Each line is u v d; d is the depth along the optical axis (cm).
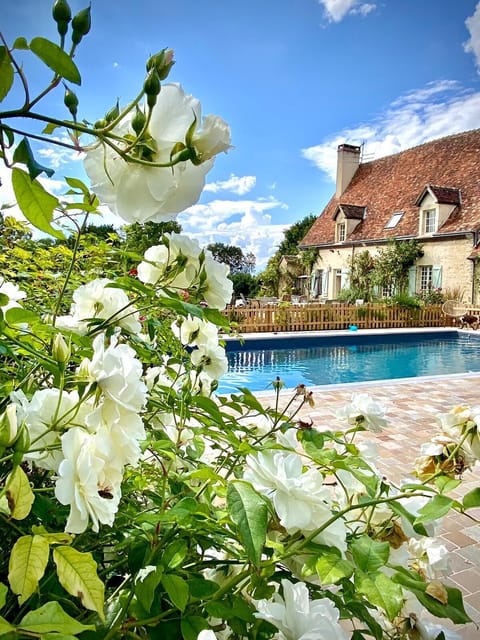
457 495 353
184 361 137
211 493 93
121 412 57
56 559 46
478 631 214
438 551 90
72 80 48
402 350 1302
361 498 86
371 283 2025
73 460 52
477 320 1522
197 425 133
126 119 55
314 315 1488
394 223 2044
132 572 69
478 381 770
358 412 113
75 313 106
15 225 180
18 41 46
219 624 75
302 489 68
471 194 1823
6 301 63
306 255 2473
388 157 2403
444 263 1798
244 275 2972
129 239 186
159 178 53
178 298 87
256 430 117
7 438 46
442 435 86
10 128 48
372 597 60
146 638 65
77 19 51
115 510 55
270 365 1123
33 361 94
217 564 78
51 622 43
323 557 65
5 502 49
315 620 63
